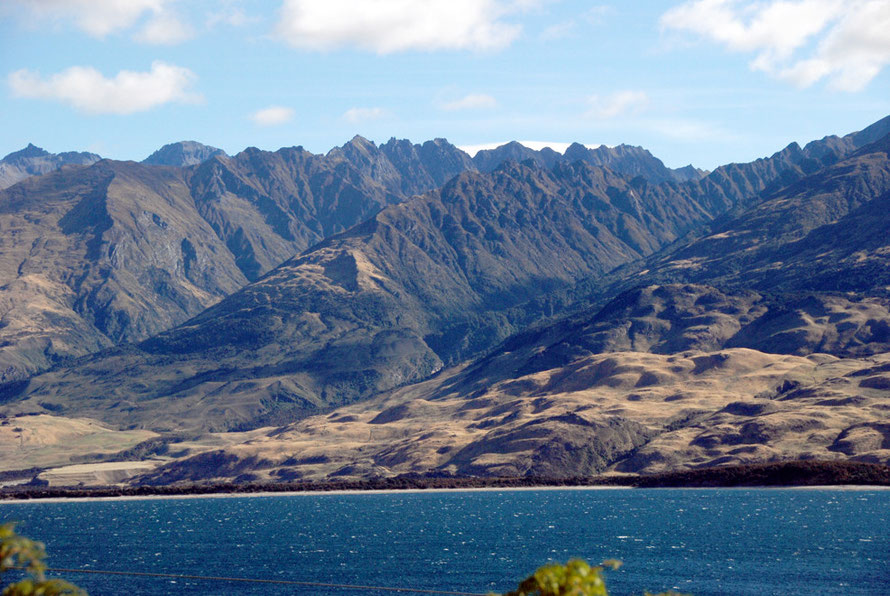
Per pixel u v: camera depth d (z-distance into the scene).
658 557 137.25
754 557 135.62
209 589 115.06
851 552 139.75
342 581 119.50
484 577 121.00
